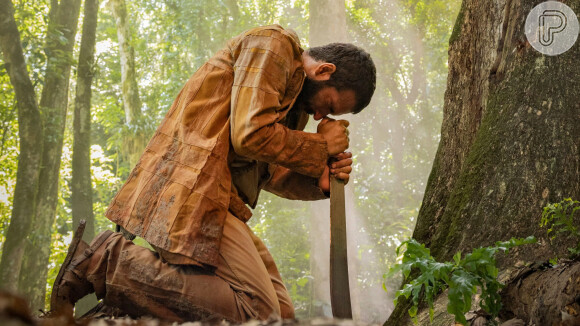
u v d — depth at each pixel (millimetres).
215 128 2730
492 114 3170
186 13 17219
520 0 3285
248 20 18422
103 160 20219
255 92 2646
